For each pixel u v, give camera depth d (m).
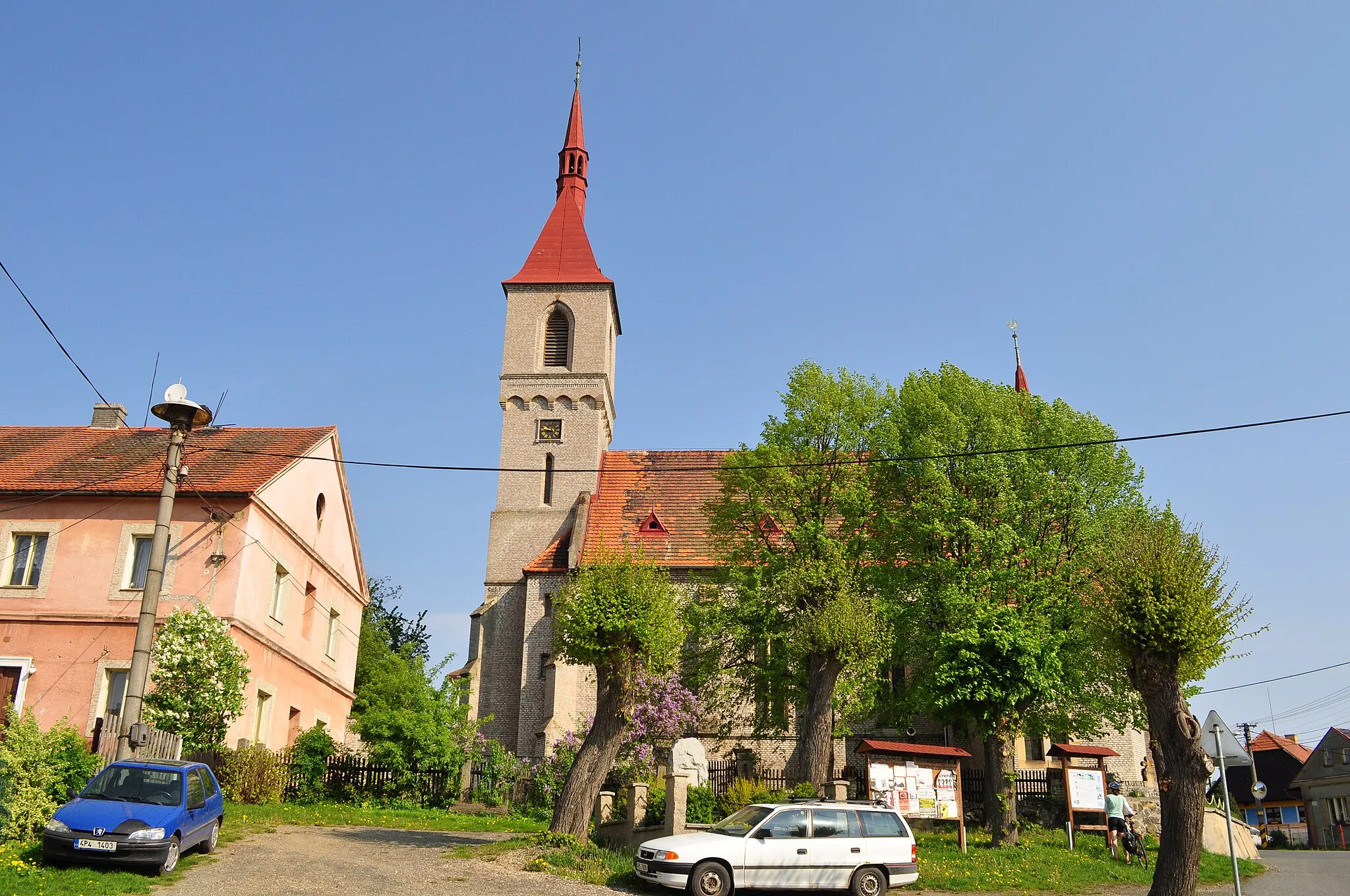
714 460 54.19
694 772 29.97
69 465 34.53
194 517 32.09
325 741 32.53
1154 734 19.69
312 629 38.62
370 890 17.08
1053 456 35.41
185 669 27.48
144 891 16.02
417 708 34.69
